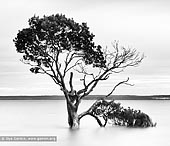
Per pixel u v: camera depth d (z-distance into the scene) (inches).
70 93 2229.3
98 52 2234.3
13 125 2829.7
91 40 2255.2
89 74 2218.3
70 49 2208.4
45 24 2167.8
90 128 2449.6
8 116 4104.3
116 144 1920.5
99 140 2023.9
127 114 2460.6
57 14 2250.2
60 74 2192.4
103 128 2420.0
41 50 2197.3
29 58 2219.5
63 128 2532.0
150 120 2536.9
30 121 3238.2
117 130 2341.3
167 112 4894.2
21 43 2233.0
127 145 1882.4
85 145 1881.2
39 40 2207.2
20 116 4092.0
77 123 2274.9
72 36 2218.3
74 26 2212.1
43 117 3878.0
